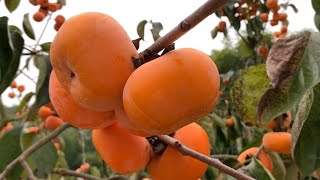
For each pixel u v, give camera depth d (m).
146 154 0.43
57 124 0.99
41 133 1.08
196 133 0.44
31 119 1.05
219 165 0.41
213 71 0.30
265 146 0.76
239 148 1.37
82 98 0.32
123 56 0.31
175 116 0.29
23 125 0.85
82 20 0.31
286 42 0.44
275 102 0.44
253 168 0.66
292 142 0.50
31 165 0.99
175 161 0.42
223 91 1.80
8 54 0.53
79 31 0.30
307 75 0.43
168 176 0.42
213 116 1.40
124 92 0.30
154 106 0.29
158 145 0.44
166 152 0.42
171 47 0.32
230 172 0.41
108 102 0.32
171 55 0.30
